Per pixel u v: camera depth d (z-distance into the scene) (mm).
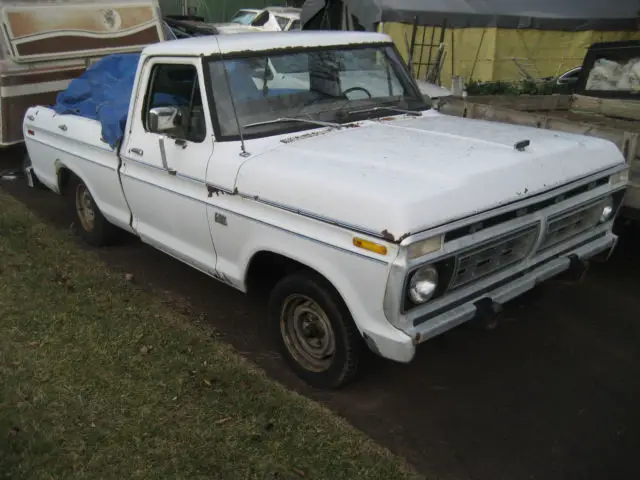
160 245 4711
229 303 4805
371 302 3084
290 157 3645
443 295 3180
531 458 3174
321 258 3279
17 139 7555
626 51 6480
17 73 7293
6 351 3893
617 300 4848
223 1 23625
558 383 3818
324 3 15359
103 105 5250
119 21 8203
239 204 3758
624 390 3746
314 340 3719
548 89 10047
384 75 4797
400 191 3023
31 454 3041
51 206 6980
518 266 3561
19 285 4754
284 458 3049
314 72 4398
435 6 14273
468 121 4508
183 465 2994
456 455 3193
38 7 7375
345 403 3613
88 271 5125
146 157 4469
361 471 2984
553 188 3512
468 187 3145
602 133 4922
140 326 4242
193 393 3529
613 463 3137
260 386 3619
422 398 3666
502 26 14430
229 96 4035
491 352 4152
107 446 3119
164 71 4348
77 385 3580
